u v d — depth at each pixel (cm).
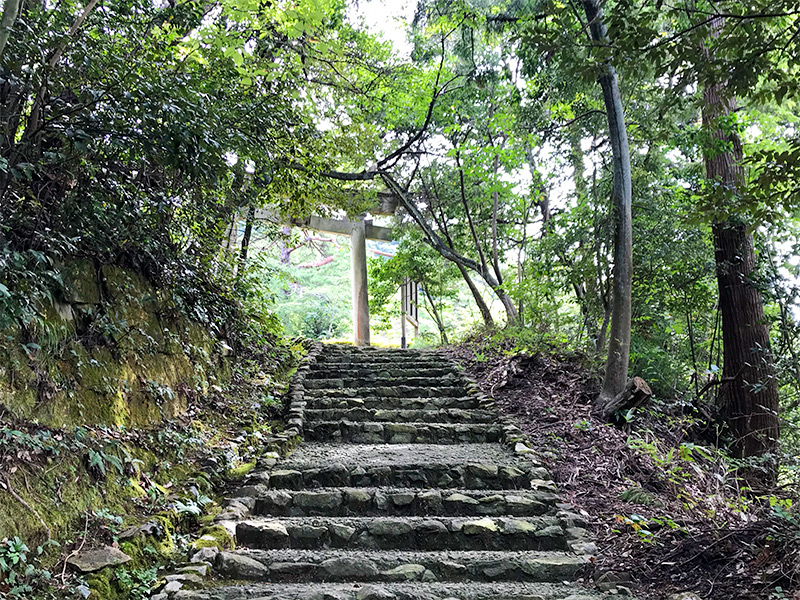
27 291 279
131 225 375
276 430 514
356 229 1234
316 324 1641
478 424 545
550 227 889
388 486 415
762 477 538
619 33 292
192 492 345
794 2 262
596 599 262
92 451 288
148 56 322
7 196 297
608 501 383
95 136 292
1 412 257
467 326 1349
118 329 356
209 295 531
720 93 313
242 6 401
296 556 305
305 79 642
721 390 661
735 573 264
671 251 695
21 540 232
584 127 771
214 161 325
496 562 304
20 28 270
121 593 248
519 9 766
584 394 601
